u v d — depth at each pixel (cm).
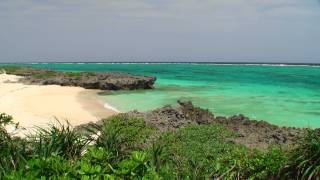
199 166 1067
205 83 7081
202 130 1942
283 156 1195
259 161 1213
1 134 1075
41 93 4416
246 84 6900
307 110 3694
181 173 1004
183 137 1820
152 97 4581
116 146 1078
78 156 1024
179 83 7012
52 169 744
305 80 8194
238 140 1905
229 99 4491
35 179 683
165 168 909
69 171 737
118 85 5375
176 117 2344
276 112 3569
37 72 7819
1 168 855
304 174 1059
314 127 2888
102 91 5188
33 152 984
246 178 1210
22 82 5772
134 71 13125
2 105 3338
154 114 2311
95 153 816
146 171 768
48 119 2741
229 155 1305
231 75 10188
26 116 2827
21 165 873
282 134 2031
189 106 2634
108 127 1232
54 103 3591
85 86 5388
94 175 721
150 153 1073
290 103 4197
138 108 3631
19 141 1102
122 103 3969
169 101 4216
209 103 4116
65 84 5500
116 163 888
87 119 2848
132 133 1858
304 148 1120
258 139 1952
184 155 1554
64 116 2914
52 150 991
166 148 1341
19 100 3688
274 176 1180
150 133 1880
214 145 1694
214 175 1184
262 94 5119
